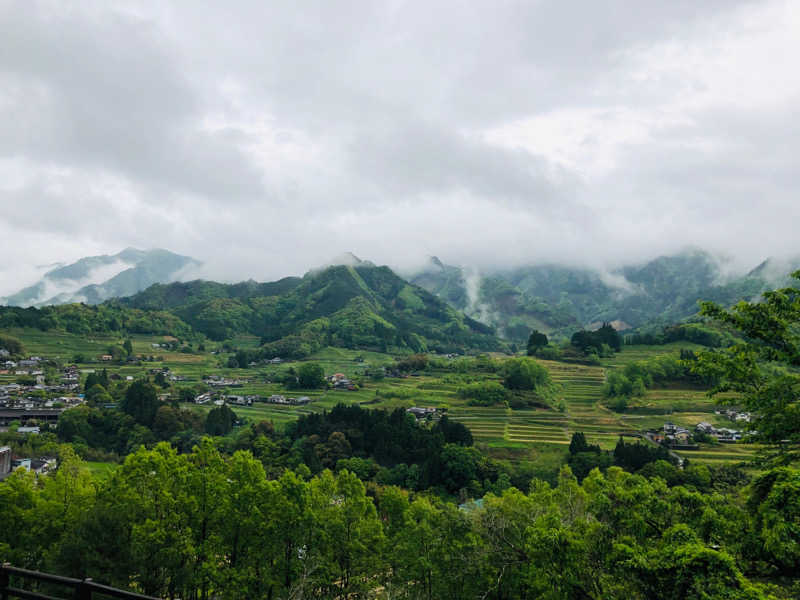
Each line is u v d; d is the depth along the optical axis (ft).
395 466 397.60
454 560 138.51
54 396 574.15
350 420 469.98
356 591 166.81
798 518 64.54
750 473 283.59
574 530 100.73
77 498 168.96
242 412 584.40
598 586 88.69
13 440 389.19
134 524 146.20
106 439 461.37
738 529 77.36
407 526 167.32
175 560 146.30
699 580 65.16
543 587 101.60
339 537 165.99
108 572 137.59
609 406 529.45
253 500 157.38
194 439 451.53
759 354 86.02
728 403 88.53
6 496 160.56
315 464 387.55
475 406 556.92
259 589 156.76
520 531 124.16
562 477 209.56
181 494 154.61
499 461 387.14
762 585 66.33
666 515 88.84
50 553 146.82
